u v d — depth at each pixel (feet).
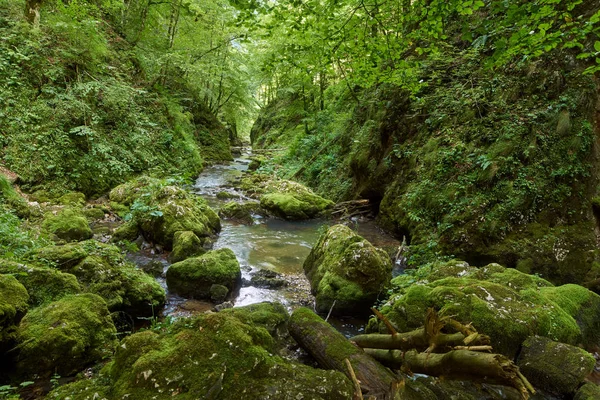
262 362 8.99
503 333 12.42
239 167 62.18
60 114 30.76
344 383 9.10
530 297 14.21
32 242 16.60
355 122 41.98
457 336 8.86
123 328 14.03
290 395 8.48
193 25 58.90
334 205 35.78
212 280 17.34
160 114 47.65
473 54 28.43
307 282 20.15
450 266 17.71
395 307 14.10
